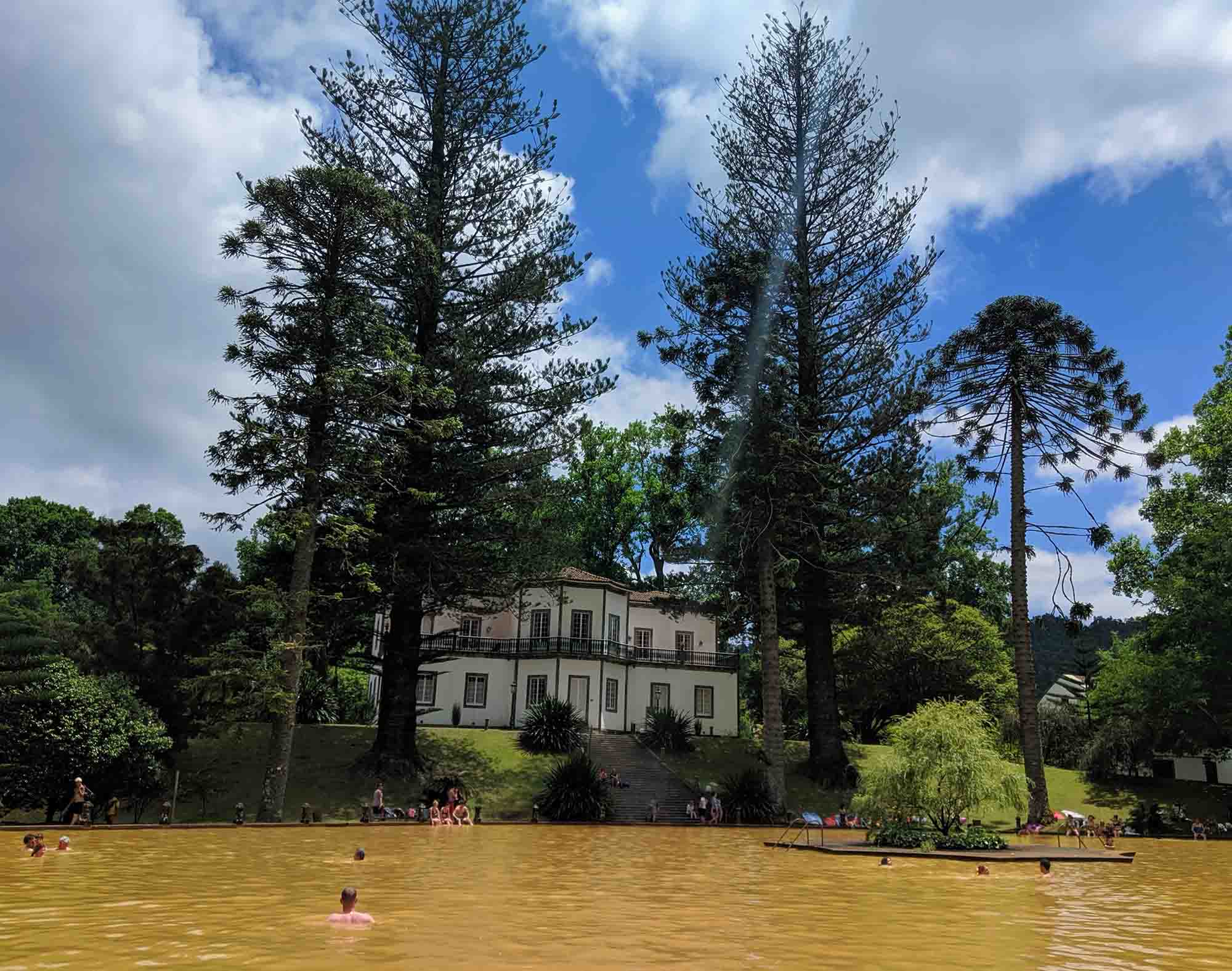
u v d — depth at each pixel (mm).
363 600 32031
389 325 28672
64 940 6984
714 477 34219
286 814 27359
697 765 39312
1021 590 31297
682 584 37719
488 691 46875
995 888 12812
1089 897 11922
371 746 34719
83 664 27219
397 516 31344
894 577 35375
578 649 47281
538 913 9039
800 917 9266
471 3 34344
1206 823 31906
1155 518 39500
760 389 33438
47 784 22844
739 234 37219
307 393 25375
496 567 33000
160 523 30375
